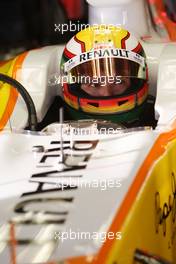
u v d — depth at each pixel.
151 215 4.66
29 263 3.78
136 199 4.38
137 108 6.09
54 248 3.88
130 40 6.12
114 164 4.80
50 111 7.01
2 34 14.41
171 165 5.29
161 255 4.94
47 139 5.32
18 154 5.11
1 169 4.89
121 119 6.07
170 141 5.31
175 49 6.70
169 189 5.20
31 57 6.91
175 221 5.54
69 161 4.90
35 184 4.62
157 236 4.83
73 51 6.06
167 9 10.32
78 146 5.13
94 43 6.01
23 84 6.67
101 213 4.18
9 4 15.92
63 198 4.38
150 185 4.67
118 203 4.28
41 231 4.05
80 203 4.31
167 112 5.83
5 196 4.52
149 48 7.14
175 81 6.21
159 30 8.95
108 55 5.90
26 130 5.57
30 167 4.88
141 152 4.96
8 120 5.98
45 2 12.56
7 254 3.90
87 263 3.74
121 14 8.10
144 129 5.44
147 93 6.22
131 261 4.13
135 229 4.25
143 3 8.50
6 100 6.31
